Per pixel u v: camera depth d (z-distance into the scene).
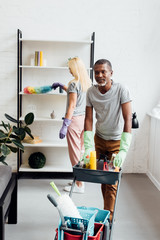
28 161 4.24
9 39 4.21
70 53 4.30
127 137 2.55
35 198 3.59
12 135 3.94
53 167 4.29
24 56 4.28
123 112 2.58
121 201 3.56
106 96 2.58
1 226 2.29
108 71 2.49
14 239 2.71
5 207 2.44
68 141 3.74
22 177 4.30
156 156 4.14
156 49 4.37
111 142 2.78
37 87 4.02
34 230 2.88
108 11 4.27
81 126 3.74
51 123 4.42
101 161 2.51
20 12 4.19
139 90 4.43
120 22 4.29
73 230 2.03
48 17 4.22
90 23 4.27
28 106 4.29
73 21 4.25
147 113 4.41
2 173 2.70
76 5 4.23
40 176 4.35
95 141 2.90
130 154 4.55
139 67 4.39
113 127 2.71
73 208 2.11
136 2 4.27
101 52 4.33
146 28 4.32
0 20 4.19
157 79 4.42
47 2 4.20
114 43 4.32
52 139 4.44
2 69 4.26
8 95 4.30
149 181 4.26
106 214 2.36
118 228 2.94
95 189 3.94
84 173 2.34
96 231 2.22
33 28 4.23
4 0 4.16
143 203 3.53
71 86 3.53
